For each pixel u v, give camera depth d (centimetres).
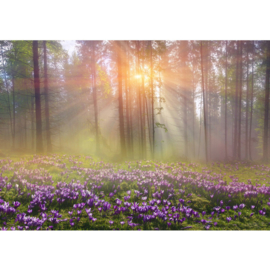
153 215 465
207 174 1133
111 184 741
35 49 1573
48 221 445
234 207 565
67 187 655
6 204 453
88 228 427
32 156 1284
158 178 869
